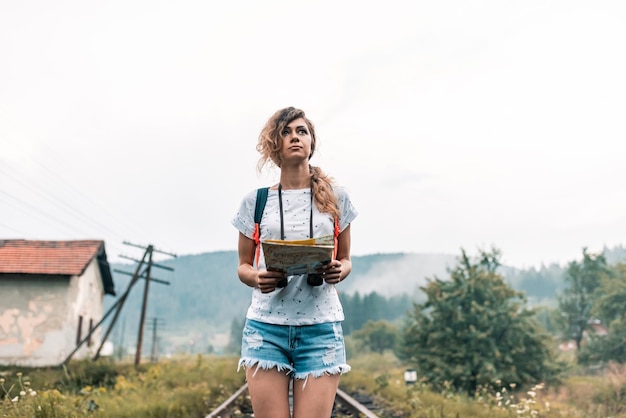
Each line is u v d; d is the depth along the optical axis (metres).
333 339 2.48
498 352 25.34
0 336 23.89
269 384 2.44
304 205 2.59
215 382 13.63
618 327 40.31
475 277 28.14
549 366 26.41
